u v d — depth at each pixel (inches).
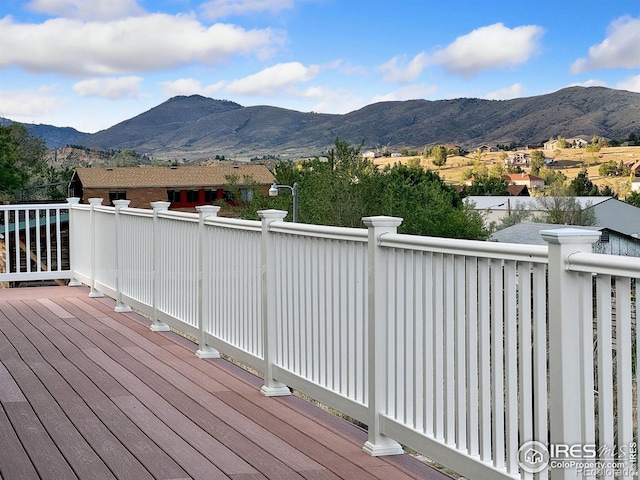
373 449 157.5
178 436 171.2
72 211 428.1
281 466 151.5
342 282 172.1
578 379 107.9
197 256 258.4
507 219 1744.6
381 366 157.8
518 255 117.5
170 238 284.5
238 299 228.4
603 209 1690.5
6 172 1932.8
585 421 106.7
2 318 333.1
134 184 1878.7
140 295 320.8
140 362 248.5
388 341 155.7
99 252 379.2
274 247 205.3
